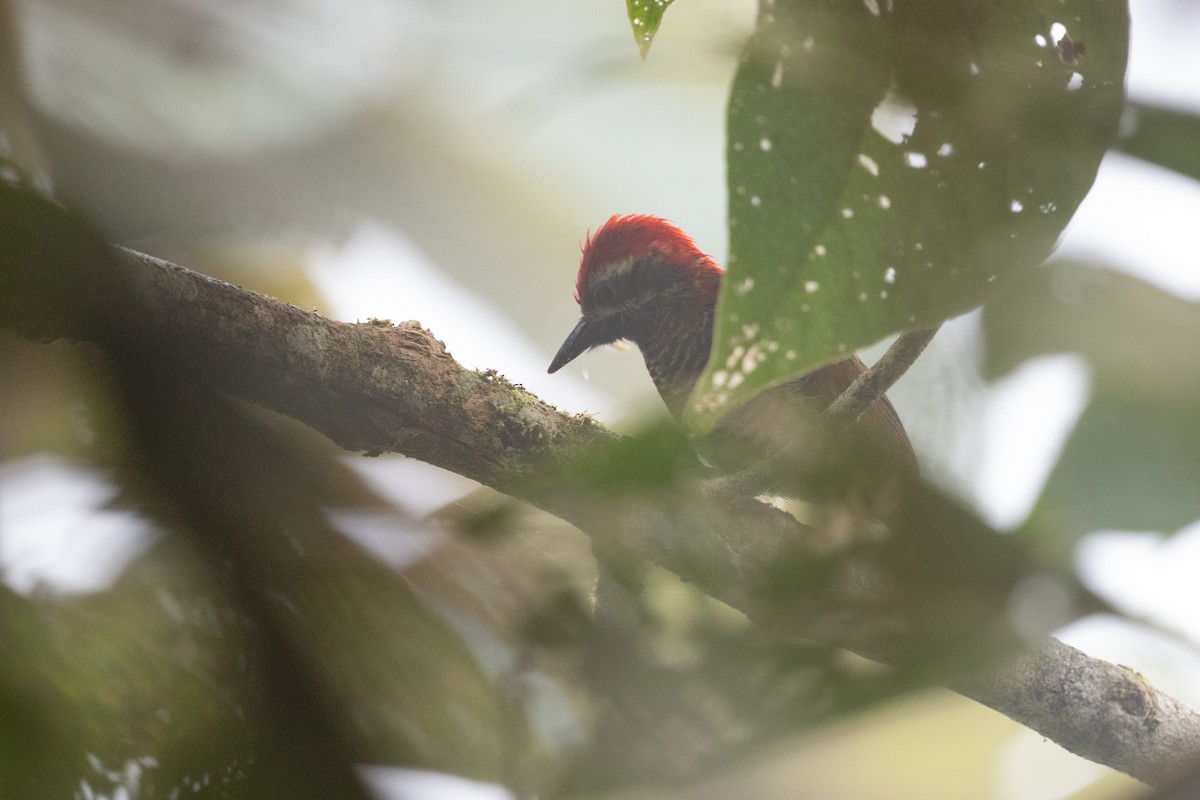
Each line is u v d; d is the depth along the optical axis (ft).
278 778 10.96
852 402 15.11
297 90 41.70
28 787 12.05
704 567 8.60
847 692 7.86
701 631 8.46
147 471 10.19
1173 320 12.18
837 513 8.37
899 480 8.38
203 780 11.64
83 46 37.45
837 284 10.30
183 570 11.16
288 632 11.07
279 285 34.14
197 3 39.11
